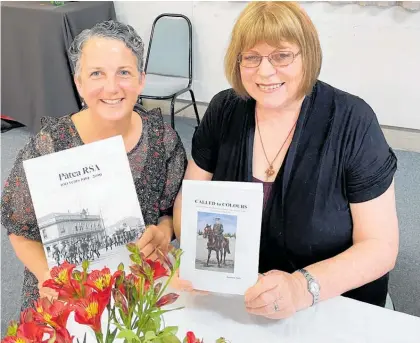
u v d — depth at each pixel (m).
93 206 0.99
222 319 0.92
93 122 1.09
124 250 1.01
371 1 2.91
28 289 1.20
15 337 0.51
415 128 3.19
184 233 0.92
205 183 0.90
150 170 1.17
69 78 3.18
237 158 1.16
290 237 1.09
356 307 0.94
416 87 3.07
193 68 3.58
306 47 0.98
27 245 1.14
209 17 3.37
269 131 1.13
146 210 1.19
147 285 0.59
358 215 1.06
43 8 3.09
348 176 1.05
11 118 3.50
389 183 1.05
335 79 3.22
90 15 3.28
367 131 1.05
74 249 0.98
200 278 0.92
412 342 0.86
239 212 0.89
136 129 1.16
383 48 3.03
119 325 0.55
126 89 1.02
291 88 1.03
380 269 1.01
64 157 0.97
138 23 3.62
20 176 1.09
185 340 0.56
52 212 0.97
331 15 3.04
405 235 2.40
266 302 0.87
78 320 0.52
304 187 1.07
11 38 3.21
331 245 1.09
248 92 1.07
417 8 2.82
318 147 1.07
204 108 3.72
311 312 0.93
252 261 0.90
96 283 0.55
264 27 0.95
